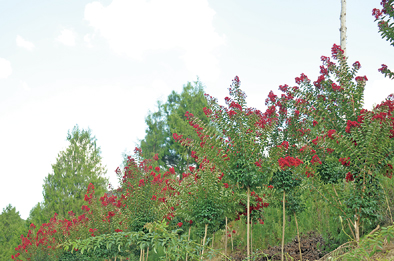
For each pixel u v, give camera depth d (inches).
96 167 826.2
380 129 199.0
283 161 237.0
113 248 366.3
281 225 363.6
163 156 921.5
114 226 382.3
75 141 820.6
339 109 305.9
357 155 208.8
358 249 115.6
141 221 346.9
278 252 310.7
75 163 792.3
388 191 263.3
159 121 994.7
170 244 150.1
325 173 259.6
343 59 319.9
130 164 376.8
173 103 1002.7
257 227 378.6
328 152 252.1
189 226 352.8
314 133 293.3
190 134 829.8
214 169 256.2
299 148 294.8
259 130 257.3
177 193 324.5
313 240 310.5
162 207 349.4
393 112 218.5
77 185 773.9
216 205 251.9
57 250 508.1
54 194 736.3
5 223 976.9
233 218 295.9
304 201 339.3
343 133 287.0
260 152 254.7
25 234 738.8
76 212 712.4
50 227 555.5
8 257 732.0
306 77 331.0
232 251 368.5
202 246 159.0
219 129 257.0
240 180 246.5
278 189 278.2
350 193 214.4
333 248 270.2
